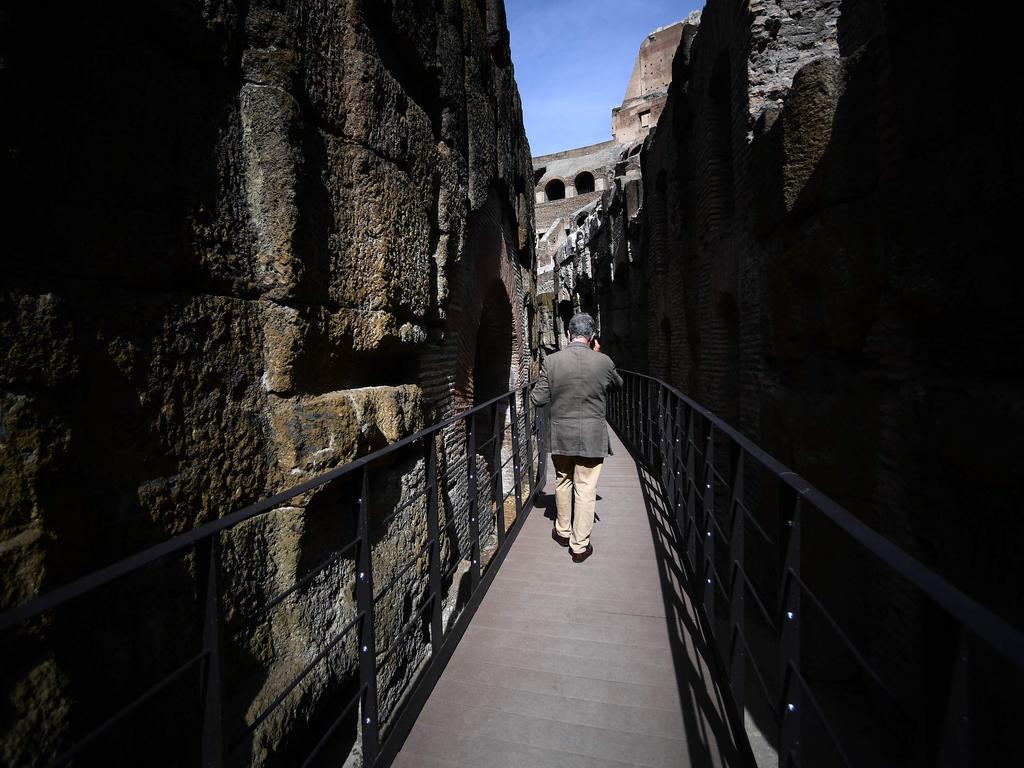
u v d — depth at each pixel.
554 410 3.81
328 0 2.86
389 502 3.25
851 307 3.52
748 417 5.36
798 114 3.81
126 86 1.80
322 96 2.78
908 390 2.93
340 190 2.87
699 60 7.37
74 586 0.93
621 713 2.31
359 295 3.01
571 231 28.42
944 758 0.87
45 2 1.51
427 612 3.66
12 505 1.35
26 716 1.27
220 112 2.26
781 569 1.55
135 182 1.84
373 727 1.95
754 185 4.74
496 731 2.24
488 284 6.32
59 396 1.55
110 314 1.72
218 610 1.29
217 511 2.12
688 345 8.52
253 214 2.41
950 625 0.89
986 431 2.19
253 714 2.10
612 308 17.91
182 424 1.99
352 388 3.11
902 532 3.02
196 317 2.06
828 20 4.90
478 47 5.68
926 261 2.64
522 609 3.17
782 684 1.53
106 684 1.60
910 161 2.74
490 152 6.04
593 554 3.89
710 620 2.69
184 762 1.87
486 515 6.44
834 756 3.24
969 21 2.23
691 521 3.25
